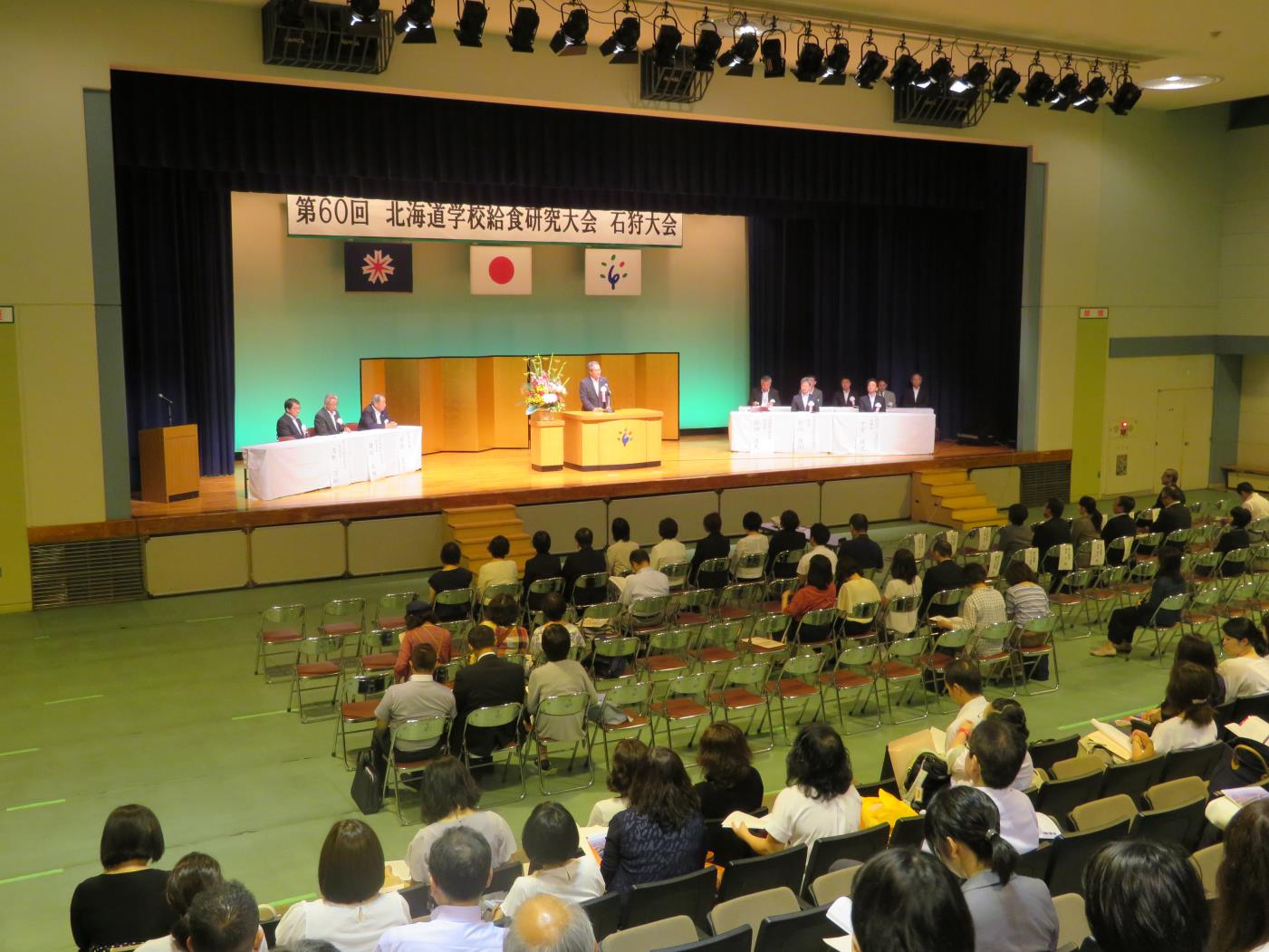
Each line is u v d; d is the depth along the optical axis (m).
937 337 21.25
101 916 4.58
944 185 19.20
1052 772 6.78
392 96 14.66
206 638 12.02
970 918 2.37
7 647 11.69
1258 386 21.97
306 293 19.39
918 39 14.59
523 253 20.42
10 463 12.77
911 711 10.02
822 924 4.32
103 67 12.55
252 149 13.94
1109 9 13.35
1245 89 18.20
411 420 19.91
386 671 9.38
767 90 15.76
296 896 6.79
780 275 22.08
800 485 17.50
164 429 14.21
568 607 10.59
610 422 17.20
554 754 9.09
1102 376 20.30
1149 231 20.44
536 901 2.57
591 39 14.31
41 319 12.73
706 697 8.92
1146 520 14.73
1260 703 7.59
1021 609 10.36
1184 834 5.63
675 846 5.10
